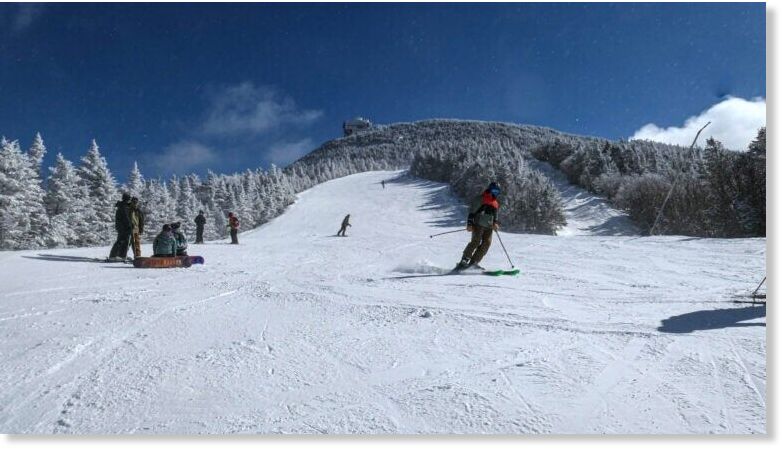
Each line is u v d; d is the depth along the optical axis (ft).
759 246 35.32
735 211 98.58
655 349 11.94
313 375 10.95
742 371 10.30
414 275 27.25
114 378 10.96
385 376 10.79
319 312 17.15
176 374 11.12
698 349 11.79
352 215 180.55
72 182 127.95
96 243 132.87
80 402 9.78
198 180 258.78
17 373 11.32
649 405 8.99
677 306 16.70
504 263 32.07
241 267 34.17
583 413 8.79
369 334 14.08
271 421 8.86
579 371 10.71
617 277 24.68
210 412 9.25
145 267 33.45
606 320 15.01
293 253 46.93
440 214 178.60
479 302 18.30
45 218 115.55
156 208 169.68
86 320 16.17
